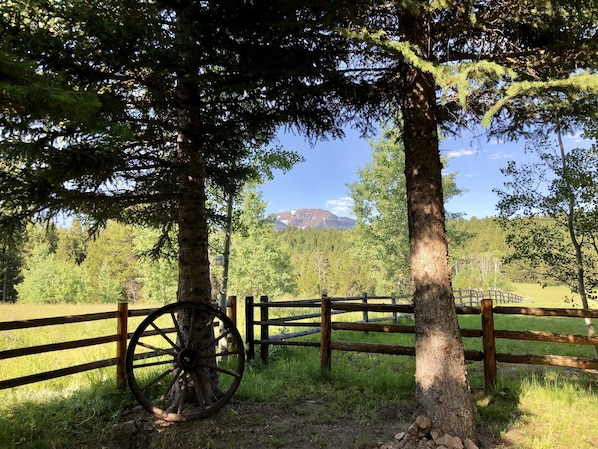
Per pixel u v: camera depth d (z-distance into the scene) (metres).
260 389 4.82
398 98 4.44
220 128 4.20
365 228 23.81
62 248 54.56
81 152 2.95
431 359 3.34
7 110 2.15
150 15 3.37
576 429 3.60
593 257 6.06
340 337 9.18
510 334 4.67
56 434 3.53
